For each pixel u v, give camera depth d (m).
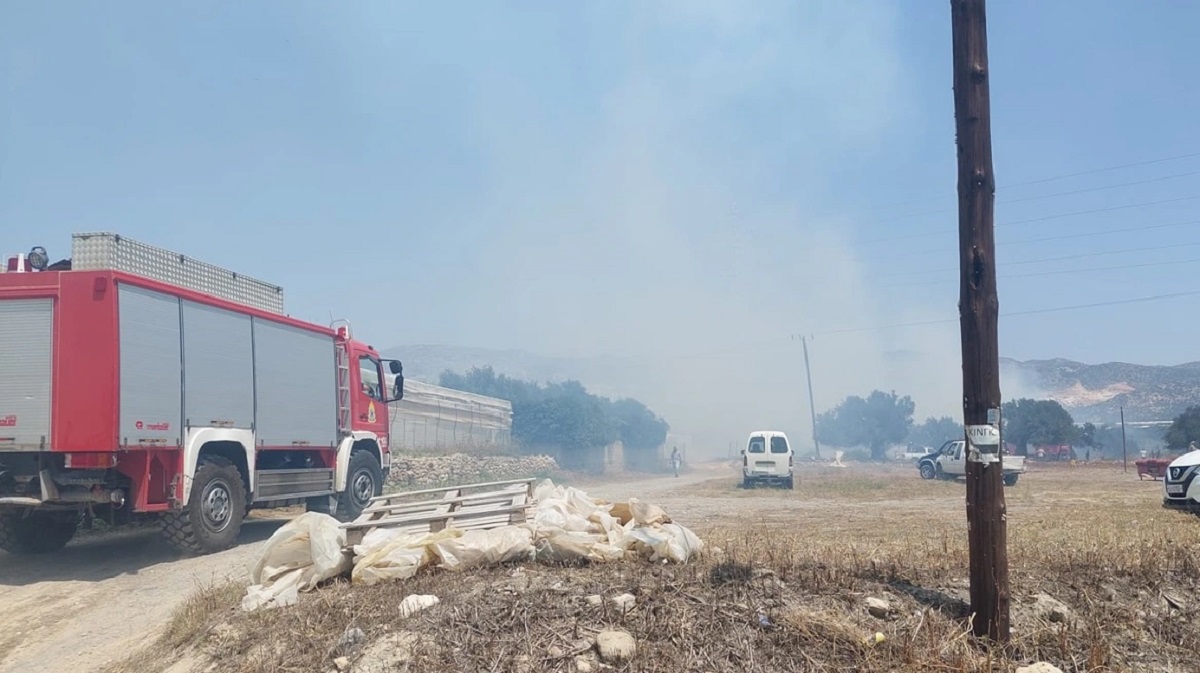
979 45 6.17
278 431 14.29
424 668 5.47
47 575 11.15
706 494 24.27
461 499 9.38
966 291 6.05
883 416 81.06
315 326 15.71
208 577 10.57
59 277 10.88
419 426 33.41
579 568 7.21
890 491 24.70
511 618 5.96
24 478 10.98
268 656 6.07
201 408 12.35
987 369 5.92
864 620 5.93
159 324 11.59
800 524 13.64
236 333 13.34
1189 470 14.74
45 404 10.73
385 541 7.70
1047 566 7.07
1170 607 6.40
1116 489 23.72
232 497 12.83
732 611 5.94
